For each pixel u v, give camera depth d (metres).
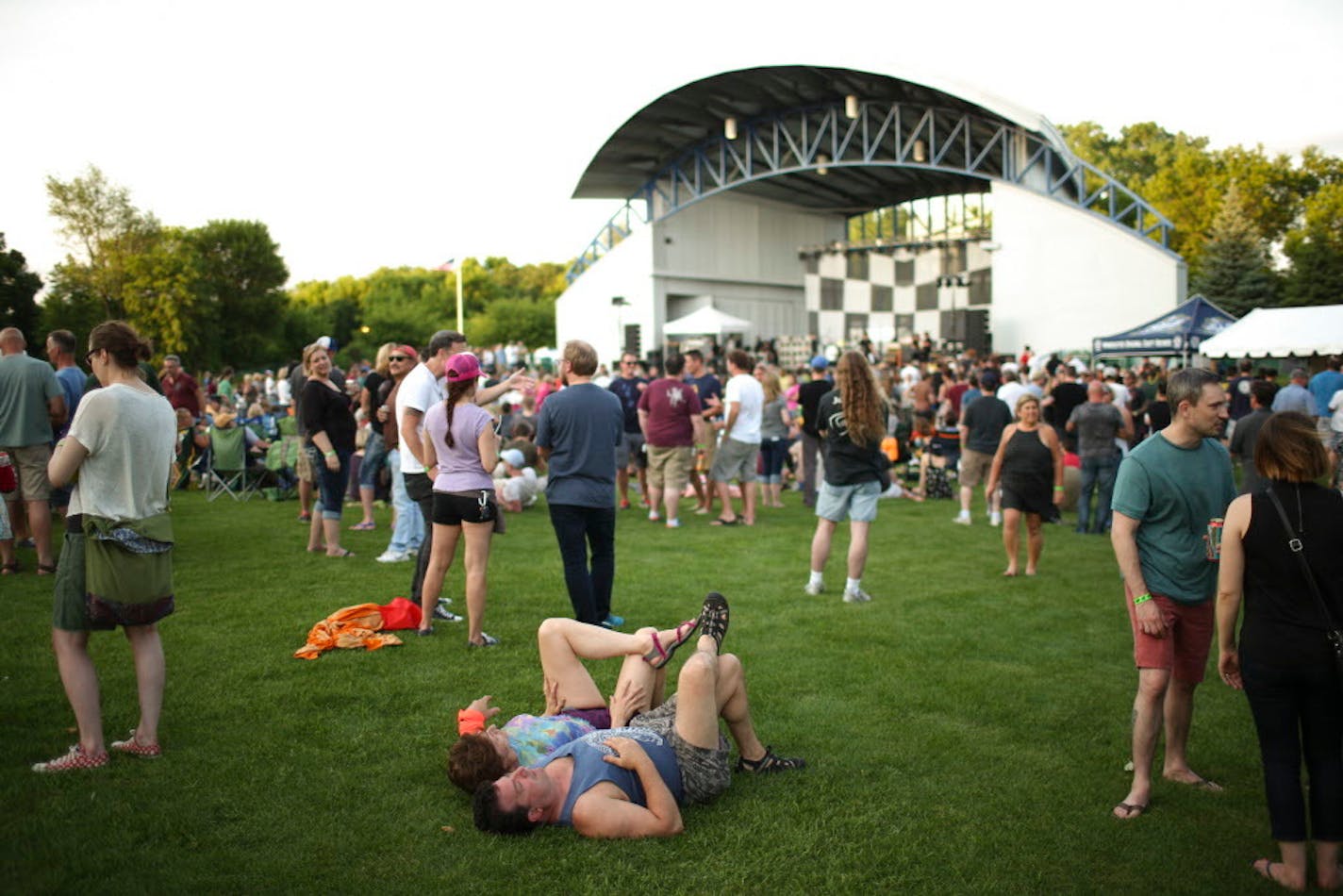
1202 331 18.45
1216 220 43.34
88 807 3.29
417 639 5.49
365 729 4.11
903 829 3.30
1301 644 2.91
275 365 59.28
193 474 12.55
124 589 3.56
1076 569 7.88
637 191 36.31
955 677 4.96
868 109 29.92
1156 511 3.56
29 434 6.79
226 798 3.43
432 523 5.68
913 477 14.69
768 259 37.94
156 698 3.78
